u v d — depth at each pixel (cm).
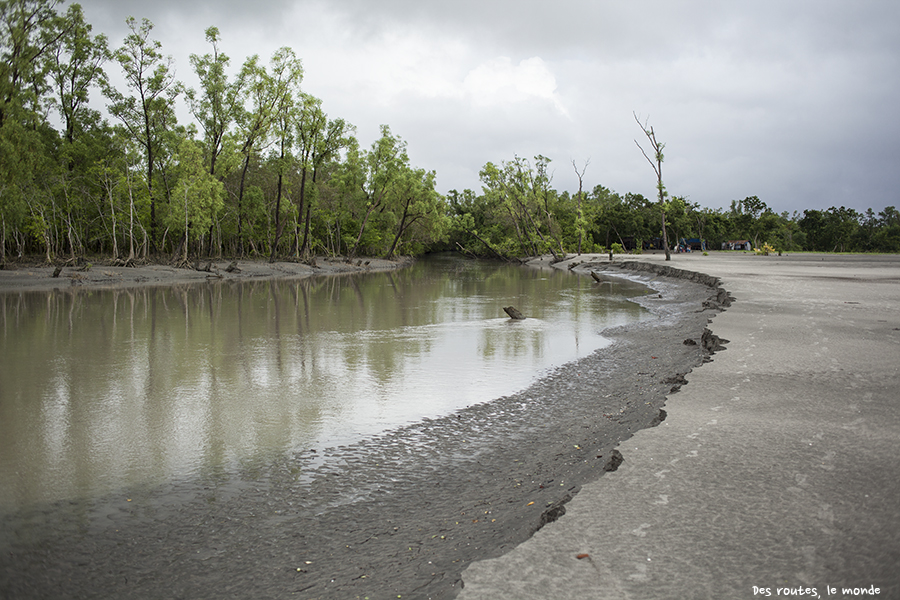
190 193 4659
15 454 713
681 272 3506
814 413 639
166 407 923
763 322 1364
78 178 4625
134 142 4819
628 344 1446
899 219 13338
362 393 1006
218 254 5975
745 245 12319
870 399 694
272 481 618
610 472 480
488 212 9988
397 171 6738
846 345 1059
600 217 10956
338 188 7119
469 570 339
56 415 880
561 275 4953
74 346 1485
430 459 673
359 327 1825
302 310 2316
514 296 2912
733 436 565
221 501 566
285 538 480
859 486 433
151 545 477
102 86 5019
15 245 5097
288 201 6178
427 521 496
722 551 344
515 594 308
